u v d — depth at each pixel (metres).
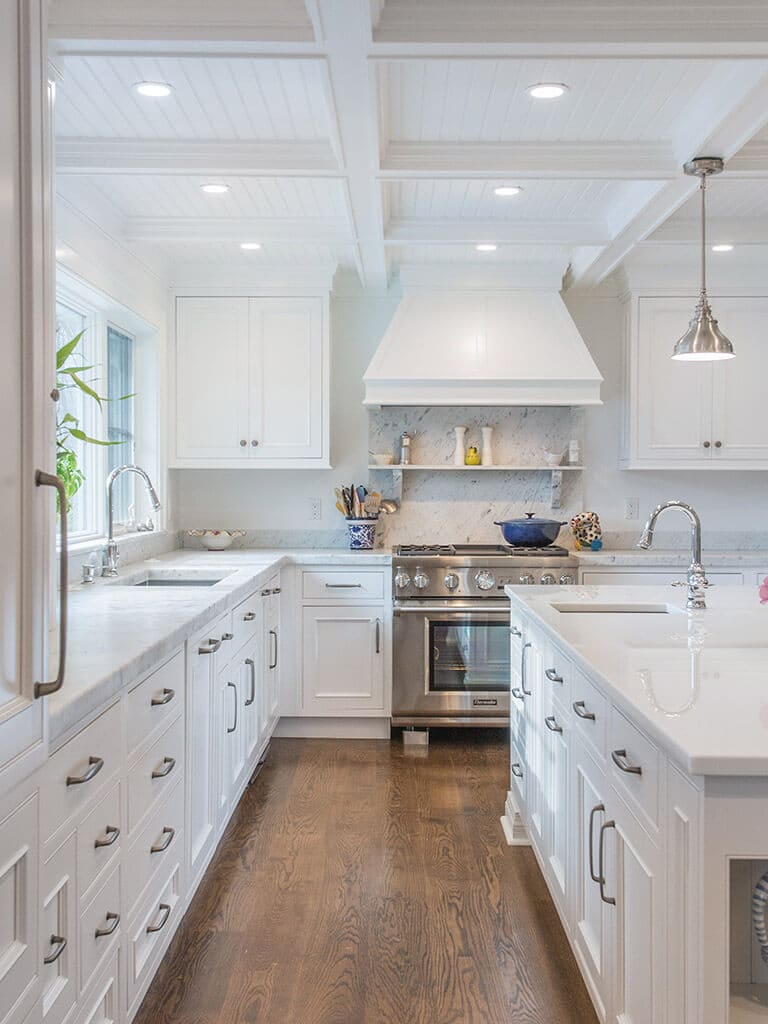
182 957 2.31
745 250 4.32
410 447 4.90
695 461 4.68
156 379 4.44
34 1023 1.33
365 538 4.70
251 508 4.96
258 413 4.61
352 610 4.38
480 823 3.26
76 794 1.51
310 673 4.39
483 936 2.43
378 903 2.62
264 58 2.23
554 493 4.89
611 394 4.95
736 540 5.00
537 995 2.14
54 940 1.40
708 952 1.22
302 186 3.38
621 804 1.67
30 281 1.25
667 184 3.13
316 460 4.62
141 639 2.01
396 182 3.36
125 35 2.14
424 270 4.52
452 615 4.32
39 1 1.29
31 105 1.25
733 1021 1.37
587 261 4.21
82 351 3.73
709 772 1.20
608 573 4.41
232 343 4.61
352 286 4.89
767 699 1.54
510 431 4.95
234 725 3.08
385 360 4.46
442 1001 2.12
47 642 1.34
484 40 2.15
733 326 4.65
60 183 3.04
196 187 3.38
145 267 4.15
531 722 2.79
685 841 1.29
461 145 2.97
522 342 4.50
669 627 2.37
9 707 1.19
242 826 3.21
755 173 3.00
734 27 2.13
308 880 2.77
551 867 2.41
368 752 4.19
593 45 2.16
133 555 4.02
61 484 1.29
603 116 2.77
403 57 2.22
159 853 2.09
